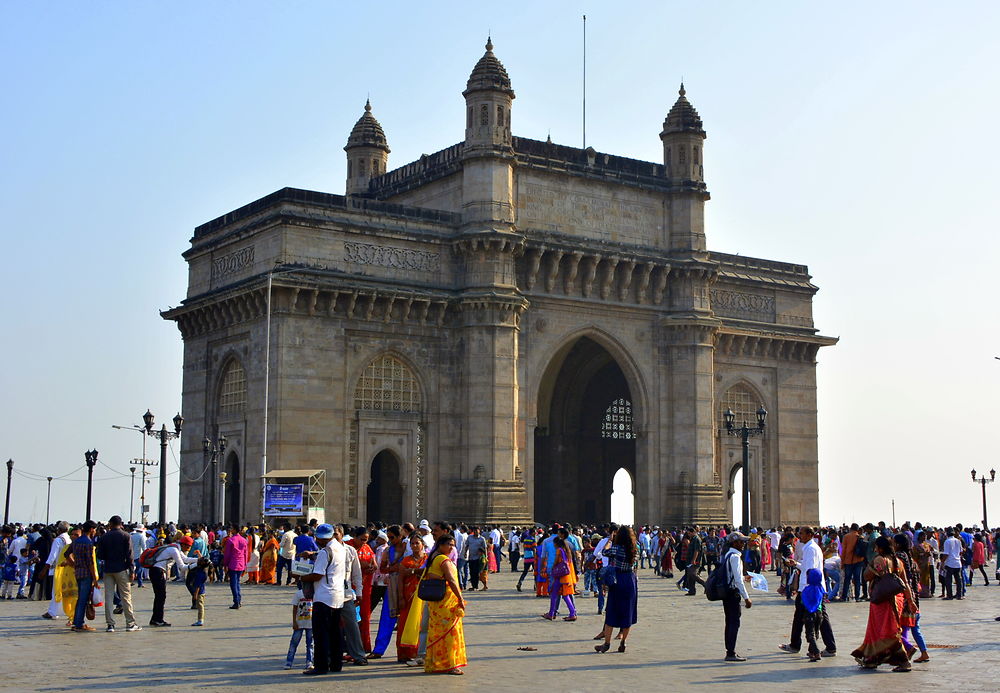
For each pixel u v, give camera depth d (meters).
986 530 90.44
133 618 35.00
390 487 77.25
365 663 27.45
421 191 83.31
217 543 56.38
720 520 83.50
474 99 77.38
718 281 91.06
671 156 86.62
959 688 24.50
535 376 78.88
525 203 79.69
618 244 82.62
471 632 35.56
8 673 26.00
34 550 49.28
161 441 60.91
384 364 74.56
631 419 100.31
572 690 24.05
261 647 30.91
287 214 71.00
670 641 33.31
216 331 77.62
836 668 27.70
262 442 70.19
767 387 93.38
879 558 27.75
